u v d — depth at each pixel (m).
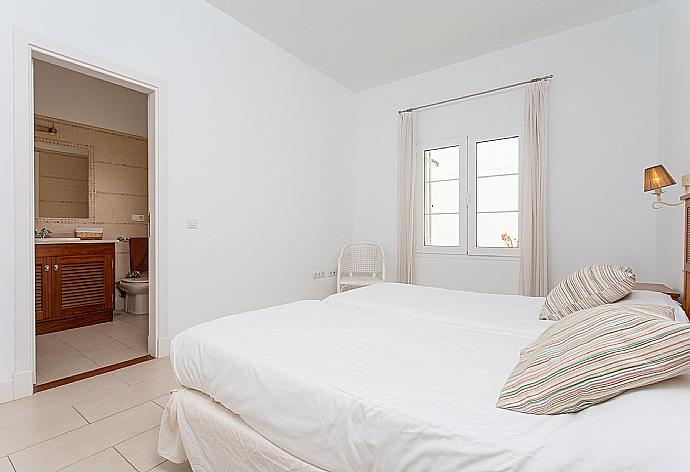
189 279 3.01
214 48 3.18
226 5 3.14
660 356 0.80
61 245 3.59
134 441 1.72
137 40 2.66
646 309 1.20
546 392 0.90
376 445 0.93
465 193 4.00
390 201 4.59
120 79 2.58
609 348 0.87
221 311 3.25
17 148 2.12
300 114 4.08
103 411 1.99
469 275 3.97
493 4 3.03
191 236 3.02
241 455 1.25
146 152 4.82
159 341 2.81
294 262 4.02
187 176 2.99
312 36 3.59
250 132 3.51
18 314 2.12
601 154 3.22
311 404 1.07
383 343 1.47
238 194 3.41
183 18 2.95
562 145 3.40
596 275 1.88
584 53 3.30
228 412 1.35
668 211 2.59
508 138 3.74
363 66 4.19
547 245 3.42
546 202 3.40
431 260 4.25
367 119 4.80
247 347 1.37
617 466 0.69
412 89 4.40
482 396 1.01
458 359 1.30
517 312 2.03
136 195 4.73
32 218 2.20
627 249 3.11
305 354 1.31
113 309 4.03
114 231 4.51
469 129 3.97
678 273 2.32
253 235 3.55
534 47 3.56
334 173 4.59
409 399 0.98
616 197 3.16
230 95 3.32
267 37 3.63
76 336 3.40
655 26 2.99
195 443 1.40
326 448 1.02
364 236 4.84
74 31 2.35
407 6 3.08
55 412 1.97
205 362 1.40
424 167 4.34
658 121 2.95
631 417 0.75
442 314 1.98
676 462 0.66
